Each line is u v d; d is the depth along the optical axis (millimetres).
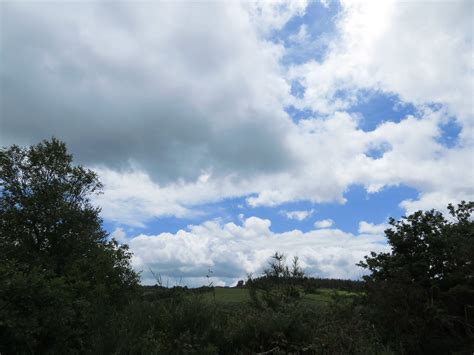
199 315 8594
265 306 9883
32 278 7090
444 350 10672
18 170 31703
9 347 6586
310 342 8727
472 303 11133
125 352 7430
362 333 9594
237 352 8273
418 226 12367
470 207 12672
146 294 9695
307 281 11719
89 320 8203
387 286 11438
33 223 29781
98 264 18188
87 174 33375
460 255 11227
